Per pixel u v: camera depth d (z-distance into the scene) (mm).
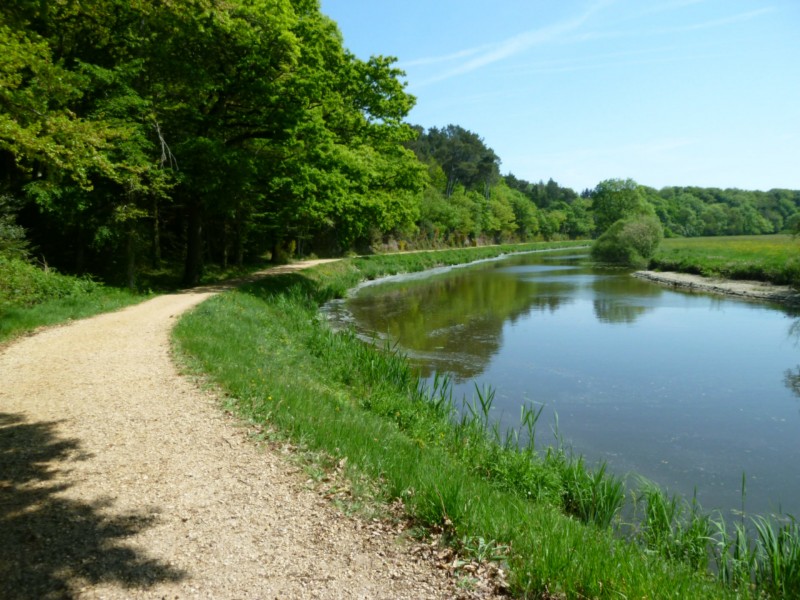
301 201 22109
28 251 15711
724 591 4094
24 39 9125
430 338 17484
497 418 10203
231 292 17828
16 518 4156
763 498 7223
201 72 17703
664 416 10477
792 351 15836
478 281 36438
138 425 6328
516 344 16688
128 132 10102
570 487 6766
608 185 95438
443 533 4359
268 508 4602
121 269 20719
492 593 3645
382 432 7332
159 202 23797
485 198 95688
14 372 8367
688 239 79812
